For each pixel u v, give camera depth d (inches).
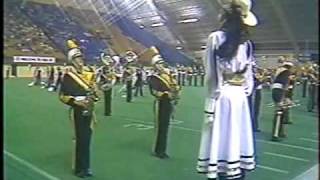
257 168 240.8
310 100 287.1
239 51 222.1
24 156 157.9
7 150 152.0
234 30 219.6
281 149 261.9
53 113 165.6
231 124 220.2
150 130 198.8
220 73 215.5
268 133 253.0
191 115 210.1
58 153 168.9
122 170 190.7
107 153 185.6
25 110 156.6
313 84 290.7
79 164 175.9
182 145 209.2
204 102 212.7
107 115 184.2
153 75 197.5
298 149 275.4
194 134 212.1
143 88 195.0
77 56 170.9
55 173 168.4
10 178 153.3
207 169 216.5
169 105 203.9
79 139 175.2
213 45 212.1
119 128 188.7
